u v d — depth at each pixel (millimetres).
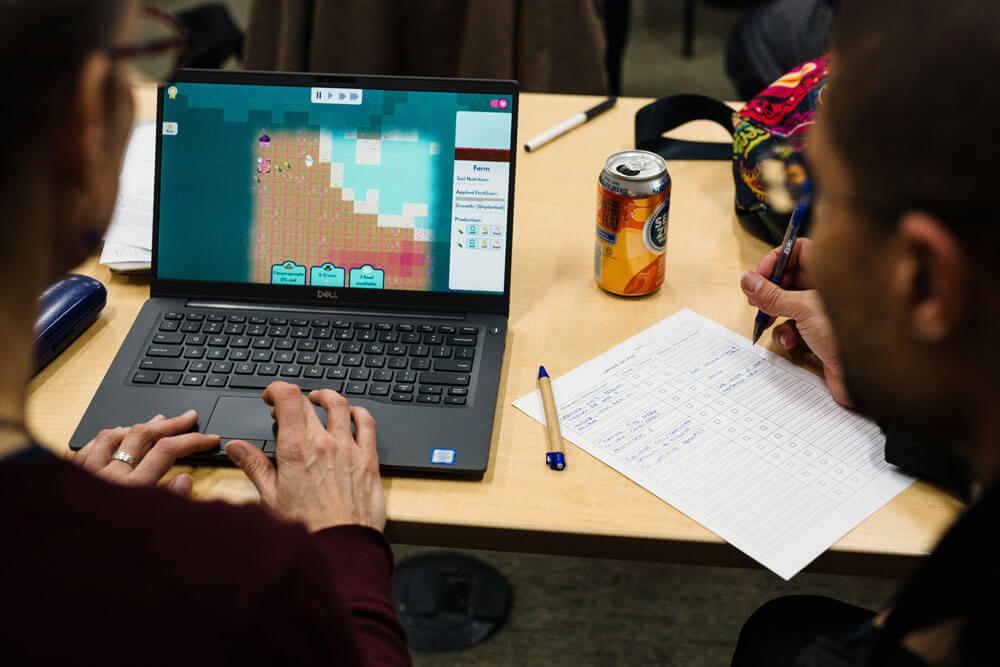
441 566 1788
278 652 424
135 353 981
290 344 990
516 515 832
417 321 1020
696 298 1094
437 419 908
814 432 904
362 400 928
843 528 808
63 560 390
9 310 418
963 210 431
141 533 409
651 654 1667
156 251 1048
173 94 1026
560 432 908
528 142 1370
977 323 462
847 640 764
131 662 387
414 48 1947
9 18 364
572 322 1059
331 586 472
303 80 1019
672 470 869
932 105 426
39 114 384
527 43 1931
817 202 538
